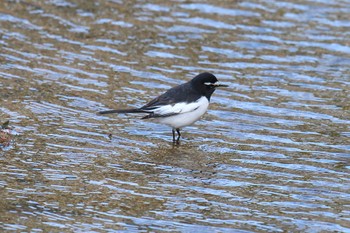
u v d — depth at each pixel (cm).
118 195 1297
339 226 1205
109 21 2252
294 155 1510
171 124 1550
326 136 1616
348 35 2230
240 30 2236
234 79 1938
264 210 1260
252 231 1183
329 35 2225
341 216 1243
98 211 1230
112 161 1452
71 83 1852
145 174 1398
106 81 1878
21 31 2142
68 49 2053
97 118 1673
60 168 1399
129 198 1288
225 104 1795
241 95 1847
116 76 1912
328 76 1975
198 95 1551
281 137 1609
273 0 2467
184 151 1524
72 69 1933
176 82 1894
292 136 1614
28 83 1833
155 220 1209
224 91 1866
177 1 2434
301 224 1210
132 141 1567
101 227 1174
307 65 2036
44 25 2192
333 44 2169
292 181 1385
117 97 1791
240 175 1409
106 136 1580
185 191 1329
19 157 1436
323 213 1253
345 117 1727
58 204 1247
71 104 1733
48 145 1505
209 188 1346
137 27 2223
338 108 1781
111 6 2366
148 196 1300
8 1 2341
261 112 1752
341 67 2031
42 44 2072
